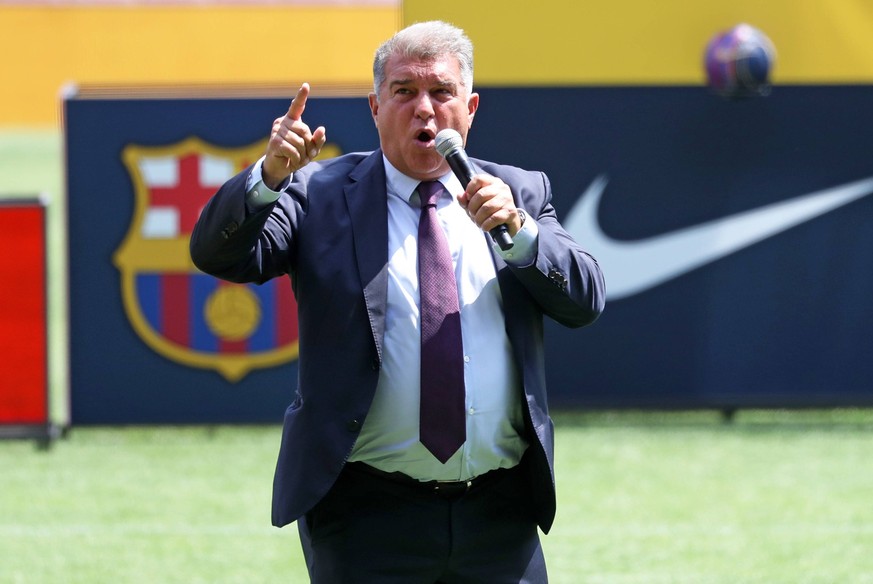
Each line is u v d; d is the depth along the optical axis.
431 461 12.27
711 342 31.14
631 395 31.12
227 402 30.28
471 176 11.60
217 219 11.41
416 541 12.39
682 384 31.17
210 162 29.62
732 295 31.11
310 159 11.35
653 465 28.27
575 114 30.50
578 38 33.81
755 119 30.88
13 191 63.53
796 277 31.14
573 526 24.36
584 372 31.05
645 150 30.72
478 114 30.30
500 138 30.42
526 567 12.84
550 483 12.45
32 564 22.28
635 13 33.88
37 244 29.64
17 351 29.88
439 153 12.12
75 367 30.09
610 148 30.66
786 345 31.22
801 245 31.12
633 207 30.81
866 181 31.11
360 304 12.08
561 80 33.84
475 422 12.24
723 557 22.72
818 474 27.67
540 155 30.53
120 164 29.55
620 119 30.62
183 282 29.92
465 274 12.35
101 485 26.95
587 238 30.81
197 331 30.06
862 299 31.23
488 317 12.33
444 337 12.12
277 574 21.91
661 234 30.89
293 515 12.03
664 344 31.08
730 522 24.59
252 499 26.05
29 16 90.00
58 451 29.45
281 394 30.34
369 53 89.69
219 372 30.20
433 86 12.10
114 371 30.11
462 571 12.66
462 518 12.48
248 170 11.48
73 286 29.86
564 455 29.00
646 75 34.09
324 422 12.05
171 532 24.06
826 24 35.22
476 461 12.39
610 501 25.81
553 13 33.62
